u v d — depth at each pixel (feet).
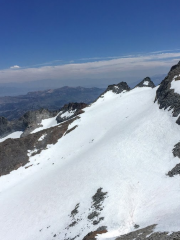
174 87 229.66
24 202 184.24
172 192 118.52
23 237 142.00
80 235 113.80
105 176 163.12
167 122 193.67
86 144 265.34
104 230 107.55
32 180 229.04
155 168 149.07
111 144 210.18
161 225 88.38
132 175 151.33
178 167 136.36
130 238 86.63
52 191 179.93
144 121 219.00
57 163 248.73
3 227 161.17
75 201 151.43
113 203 129.08
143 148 178.60
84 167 191.72
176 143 161.89
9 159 276.62
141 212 112.88
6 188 236.84
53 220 144.56
